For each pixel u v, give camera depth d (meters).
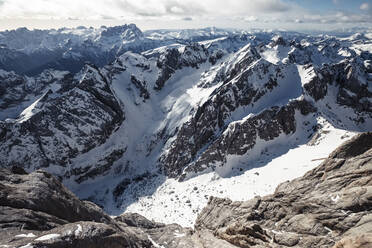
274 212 43.88
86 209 34.91
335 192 39.91
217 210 59.78
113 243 24.23
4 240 21.38
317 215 36.81
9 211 25.64
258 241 38.56
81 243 22.62
